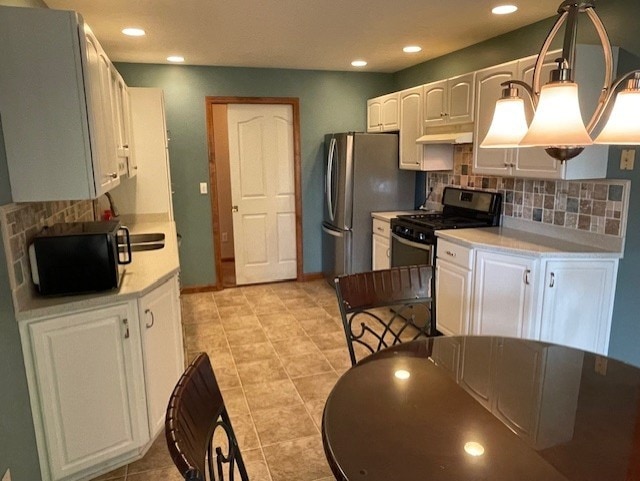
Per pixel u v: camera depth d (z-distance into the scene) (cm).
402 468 103
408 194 473
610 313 276
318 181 518
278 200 517
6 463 162
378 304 199
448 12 292
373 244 458
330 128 511
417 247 367
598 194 277
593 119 139
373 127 500
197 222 483
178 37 343
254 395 281
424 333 217
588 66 253
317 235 530
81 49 189
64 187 195
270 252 525
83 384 202
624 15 252
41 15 183
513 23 317
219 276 499
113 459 218
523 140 130
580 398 133
